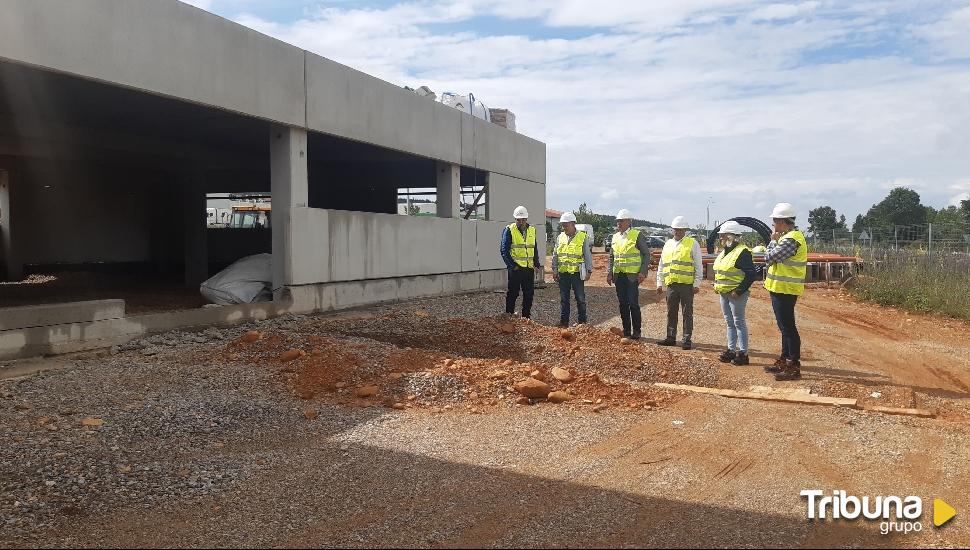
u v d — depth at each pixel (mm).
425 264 16250
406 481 4750
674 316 10984
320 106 12602
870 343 11938
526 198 22031
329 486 4645
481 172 20109
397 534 3932
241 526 4027
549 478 4844
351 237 13508
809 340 11984
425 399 6910
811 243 29547
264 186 24406
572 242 11711
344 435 5801
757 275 9398
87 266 19609
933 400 7668
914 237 25078
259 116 11211
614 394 7258
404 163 21344
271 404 6590
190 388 6922
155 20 9406
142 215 21156
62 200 18953
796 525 4090
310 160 20469
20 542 3795
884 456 5402
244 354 8328
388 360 7816
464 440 5699
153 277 19750
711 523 4105
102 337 8938
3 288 15555
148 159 17766
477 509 4281
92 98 11617
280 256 11969
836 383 8227
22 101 11781
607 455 5367
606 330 11133
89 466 4859
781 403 7125
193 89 10008
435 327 9867
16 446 5141
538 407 6805
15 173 17531
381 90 14406
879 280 19141
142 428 5711
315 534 3928
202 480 4695
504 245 11789
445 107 16969
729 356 9672
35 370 7613
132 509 4258
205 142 17078
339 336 9633
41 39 7973
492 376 7422
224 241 26047
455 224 17625
